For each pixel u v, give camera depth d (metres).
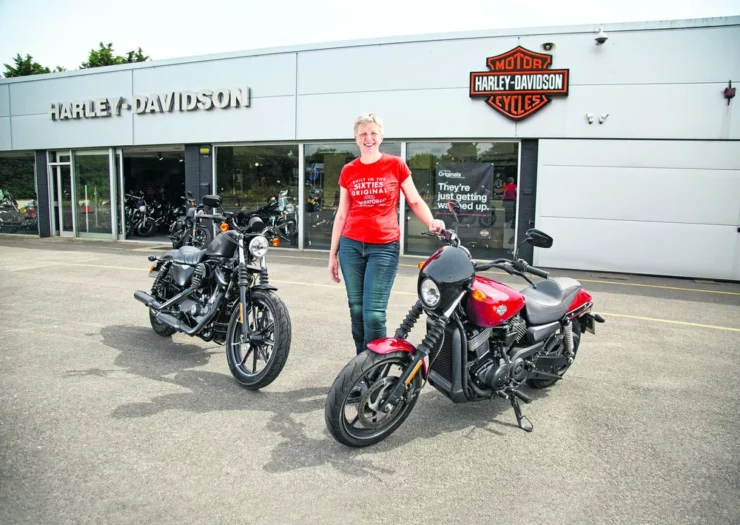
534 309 3.71
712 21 9.93
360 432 3.18
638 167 10.48
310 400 3.83
